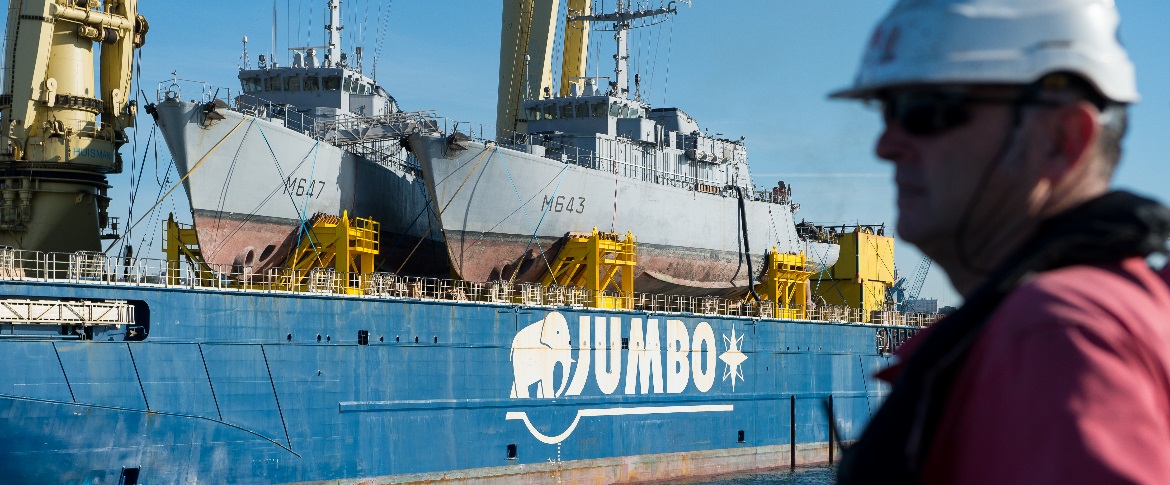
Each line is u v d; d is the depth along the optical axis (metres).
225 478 34.53
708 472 50.31
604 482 45.72
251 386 35.47
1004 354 2.45
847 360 59.53
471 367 41.50
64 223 40.84
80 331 32.38
